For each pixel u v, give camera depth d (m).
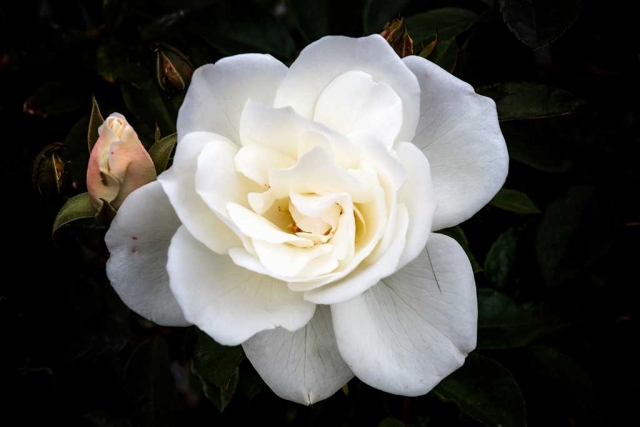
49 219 0.32
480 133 0.28
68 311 0.35
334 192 0.27
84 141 0.34
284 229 0.28
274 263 0.27
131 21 0.37
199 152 0.27
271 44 0.37
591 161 0.36
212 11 0.36
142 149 0.28
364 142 0.27
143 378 0.34
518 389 0.33
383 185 0.27
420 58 0.28
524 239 0.36
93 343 0.35
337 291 0.26
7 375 0.34
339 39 0.27
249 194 0.27
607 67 0.36
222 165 0.27
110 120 0.28
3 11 0.38
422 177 0.27
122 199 0.28
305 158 0.26
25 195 0.36
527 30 0.32
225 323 0.27
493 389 0.33
